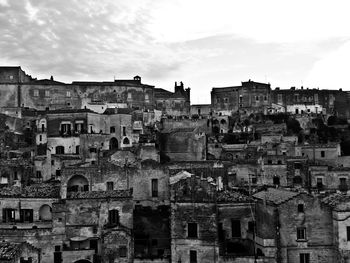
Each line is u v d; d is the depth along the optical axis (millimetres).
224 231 79812
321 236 75875
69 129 125875
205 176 99875
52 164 109312
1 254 67312
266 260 73750
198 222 76000
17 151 126125
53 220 80812
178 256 76250
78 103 176500
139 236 83938
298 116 186875
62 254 78938
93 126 127625
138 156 102750
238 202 80500
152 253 83188
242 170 109188
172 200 77125
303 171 110750
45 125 133625
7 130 140750
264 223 77000
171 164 102812
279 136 146750
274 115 187250
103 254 76875
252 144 144750
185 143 118688
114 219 80375
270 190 86812
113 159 101188
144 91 186750
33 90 171625
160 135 121125
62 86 175500
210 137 151500
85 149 115375
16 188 90062
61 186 86250
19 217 85125
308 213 75750
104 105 162250
